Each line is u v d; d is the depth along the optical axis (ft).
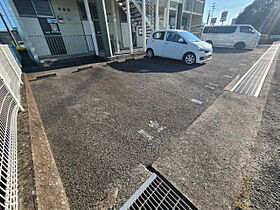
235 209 3.26
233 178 3.98
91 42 25.29
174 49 18.98
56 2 19.83
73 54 23.61
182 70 15.58
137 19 27.12
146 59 22.24
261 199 3.46
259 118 6.67
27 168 3.82
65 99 9.38
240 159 4.57
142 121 6.84
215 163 4.46
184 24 50.19
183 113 7.42
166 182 3.96
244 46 33.55
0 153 3.52
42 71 16.29
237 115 6.98
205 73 14.33
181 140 5.49
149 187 3.86
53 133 6.11
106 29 19.27
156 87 11.03
